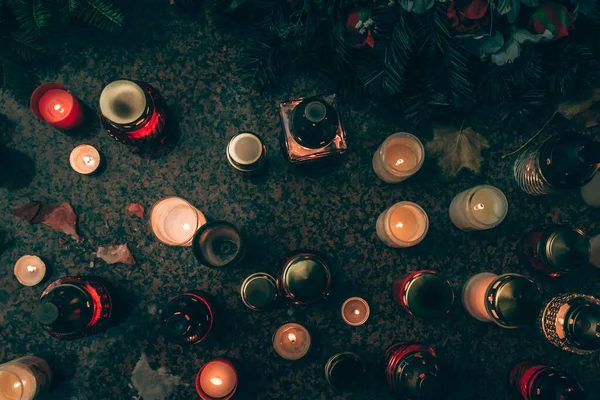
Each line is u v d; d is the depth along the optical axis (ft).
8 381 2.84
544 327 2.91
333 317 3.06
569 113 2.97
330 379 2.79
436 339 3.07
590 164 2.70
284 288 2.73
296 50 2.96
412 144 2.93
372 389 3.04
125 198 3.12
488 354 3.07
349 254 3.11
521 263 3.11
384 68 2.71
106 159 3.13
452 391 3.04
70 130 3.12
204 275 3.08
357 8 2.61
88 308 2.77
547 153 2.79
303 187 3.13
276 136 3.15
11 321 3.08
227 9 2.94
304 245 3.11
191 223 3.04
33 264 3.07
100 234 3.11
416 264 3.10
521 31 2.51
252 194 3.12
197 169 3.13
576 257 2.76
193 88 3.17
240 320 3.06
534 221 3.12
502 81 2.81
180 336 2.74
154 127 2.94
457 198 3.04
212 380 2.82
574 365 3.07
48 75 3.15
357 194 3.13
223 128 3.15
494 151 3.15
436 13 2.50
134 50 3.18
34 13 2.81
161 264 3.09
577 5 2.50
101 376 3.05
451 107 2.95
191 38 3.18
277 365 3.04
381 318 3.07
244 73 3.06
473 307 2.99
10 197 3.12
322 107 2.66
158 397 3.03
